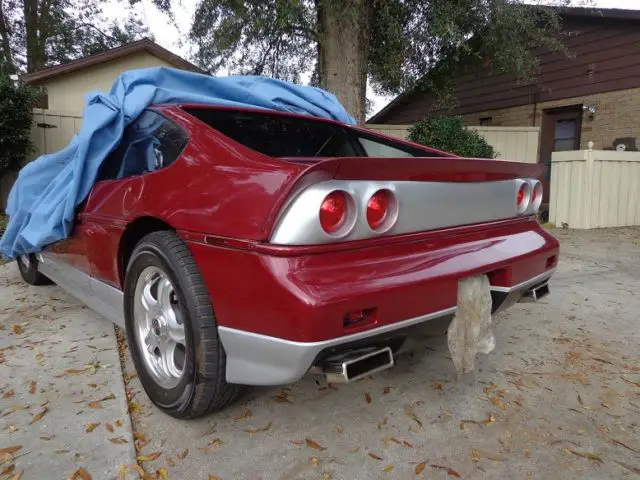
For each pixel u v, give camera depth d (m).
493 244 2.31
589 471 1.88
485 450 2.01
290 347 1.64
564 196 8.13
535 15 8.63
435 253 2.03
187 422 2.18
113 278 2.60
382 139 3.36
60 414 2.19
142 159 2.48
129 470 1.82
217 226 1.84
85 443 1.98
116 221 2.46
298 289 1.61
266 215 1.68
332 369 1.74
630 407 2.37
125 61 12.03
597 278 4.88
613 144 9.77
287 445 2.02
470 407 2.34
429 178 1.99
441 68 9.32
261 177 1.76
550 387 2.56
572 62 10.41
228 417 2.22
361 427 2.16
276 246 1.67
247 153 1.91
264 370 1.77
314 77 9.39
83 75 11.66
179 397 2.08
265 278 1.67
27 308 3.72
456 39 7.67
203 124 2.23
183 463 1.89
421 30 8.15
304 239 1.66
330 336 1.63
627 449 2.03
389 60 8.12
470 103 12.79
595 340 3.22
